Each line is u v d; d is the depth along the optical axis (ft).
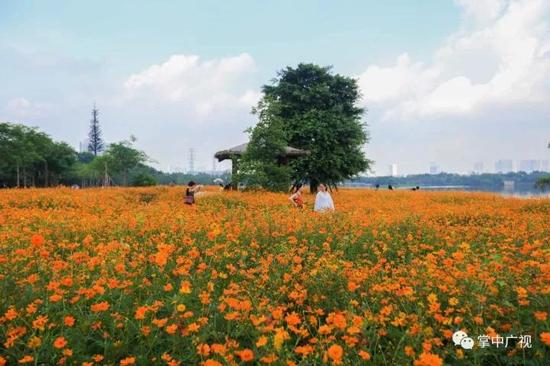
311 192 111.14
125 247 23.04
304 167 104.37
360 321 13.00
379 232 32.73
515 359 13.32
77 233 29.91
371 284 18.58
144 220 32.86
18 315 13.85
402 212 49.60
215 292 18.58
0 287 16.28
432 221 42.83
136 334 14.29
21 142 183.21
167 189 95.50
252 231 31.73
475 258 21.04
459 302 16.39
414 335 13.70
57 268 17.63
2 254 20.77
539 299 15.62
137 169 278.87
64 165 254.47
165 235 27.99
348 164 108.78
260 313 14.71
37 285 17.04
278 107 83.61
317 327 15.84
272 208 53.16
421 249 29.45
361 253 28.55
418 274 19.58
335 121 105.81
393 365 12.46
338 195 94.43
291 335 15.52
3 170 214.69
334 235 31.65
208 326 14.23
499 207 61.05
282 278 21.01
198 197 64.64
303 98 108.88
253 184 78.59
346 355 12.53
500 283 16.90
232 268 21.04
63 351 11.91
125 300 16.30
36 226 31.73
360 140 110.22
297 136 105.29
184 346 13.74
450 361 13.57
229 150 90.43
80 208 51.52
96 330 14.40
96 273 19.76
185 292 14.61
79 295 15.17
